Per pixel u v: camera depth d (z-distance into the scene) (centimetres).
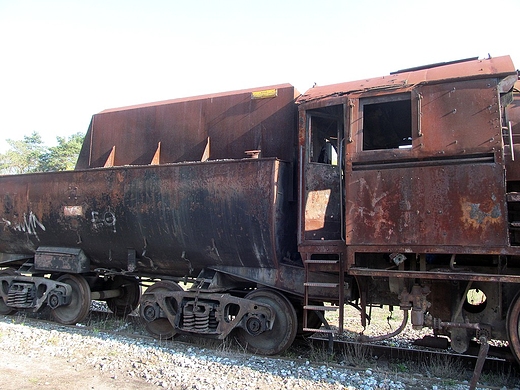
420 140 535
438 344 597
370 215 547
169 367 561
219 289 691
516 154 533
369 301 612
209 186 666
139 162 802
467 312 566
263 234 631
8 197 877
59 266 834
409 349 632
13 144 6444
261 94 714
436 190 519
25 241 885
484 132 507
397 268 574
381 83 591
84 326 811
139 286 995
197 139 758
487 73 517
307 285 596
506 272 539
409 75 588
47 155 5341
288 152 681
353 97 582
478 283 561
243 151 716
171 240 714
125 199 739
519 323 515
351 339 742
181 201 688
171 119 789
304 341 720
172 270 770
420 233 519
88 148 876
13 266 1003
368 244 544
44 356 604
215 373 544
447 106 529
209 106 761
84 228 791
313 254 621
